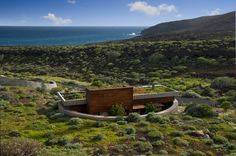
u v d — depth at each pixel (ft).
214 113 60.70
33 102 76.89
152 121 55.11
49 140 43.29
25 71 169.89
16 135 46.85
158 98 69.97
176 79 130.41
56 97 85.56
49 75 157.17
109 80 137.18
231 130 50.26
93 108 62.03
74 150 37.40
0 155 28.25
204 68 144.87
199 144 43.04
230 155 38.06
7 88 92.22
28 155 29.48
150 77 139.44
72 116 60.08
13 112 65.87
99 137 44.19
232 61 144.46
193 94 94.12
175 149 40.83
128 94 64.54
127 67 167.12
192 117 58.80
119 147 40.14
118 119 56.54
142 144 41.19
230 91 97.76
